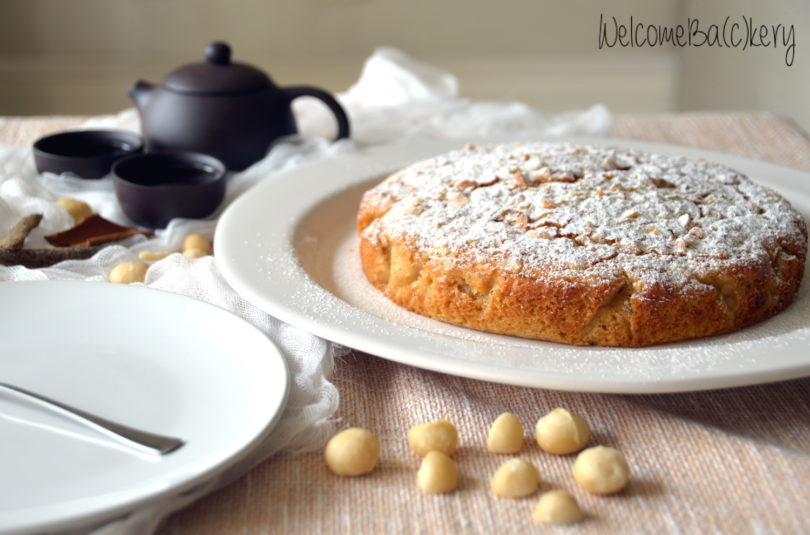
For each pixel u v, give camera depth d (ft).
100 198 2.27
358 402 1.68
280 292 1.80
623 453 1.57
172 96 2.47
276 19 5.47
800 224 1.96
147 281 1.94
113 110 5.62
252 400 1.54
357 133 2.79
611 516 1.46
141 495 1.37
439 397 1.68
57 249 2.04
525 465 1.50
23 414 1.54
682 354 1.64
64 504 1.35
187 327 1.71
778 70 4.44
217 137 2.47
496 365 1.60
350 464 1.52
